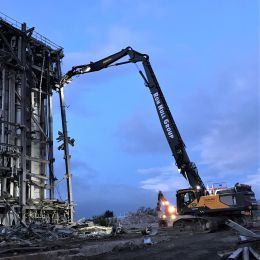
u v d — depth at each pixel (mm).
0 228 26312
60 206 39062
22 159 35719
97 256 16109
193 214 30062
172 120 31422
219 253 14367
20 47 39469
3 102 37219
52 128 42719
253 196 30203
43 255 15148
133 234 29281
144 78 33156
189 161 30578
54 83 43875
